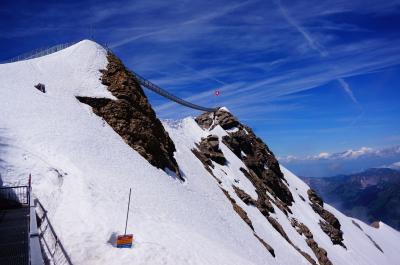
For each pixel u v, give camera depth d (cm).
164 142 4666
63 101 3794
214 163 7206
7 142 2611
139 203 2317
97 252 1395
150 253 1518
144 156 3741
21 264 1093
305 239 7125
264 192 7881
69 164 2444
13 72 3966
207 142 7875
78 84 4278
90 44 4944
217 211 4103
